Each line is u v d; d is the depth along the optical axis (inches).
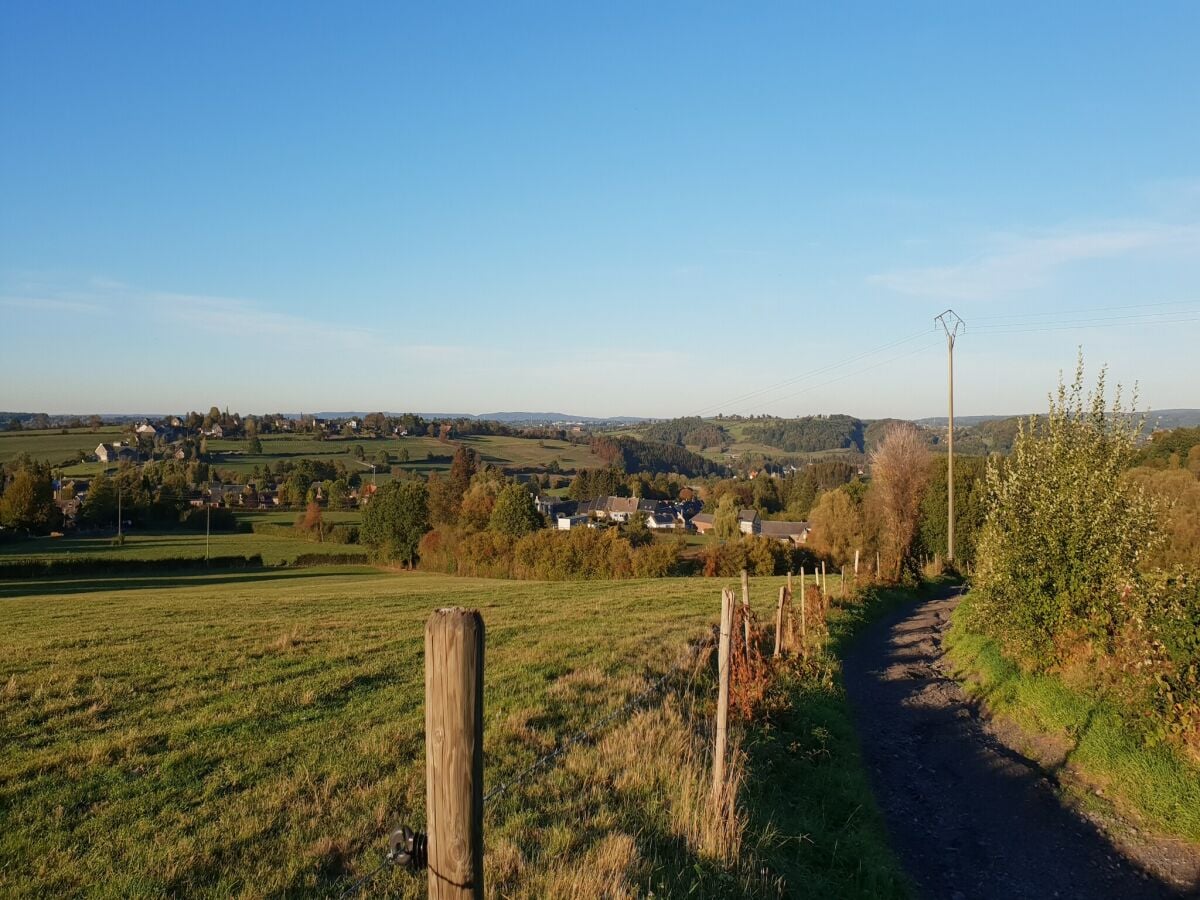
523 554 2402.8
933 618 1100.5
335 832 287.7
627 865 240.5
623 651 672.4
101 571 2532.0
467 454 5777.6
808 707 498.6
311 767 363.6
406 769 355.6
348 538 3528.5
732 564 2124.8
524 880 230.7
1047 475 658.2
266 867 260.2
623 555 2255.2
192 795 332.2
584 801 305.1
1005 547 663.1
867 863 304.0
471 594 1498.5
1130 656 466.9
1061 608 585.6
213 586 2085.4
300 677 579.5
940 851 346.0
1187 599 430.6
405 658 666.8
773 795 347.9
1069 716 505.7
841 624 915.4
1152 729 431.2
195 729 434.6
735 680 450.6
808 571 2194.9
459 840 116.1
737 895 240.2
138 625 967.6
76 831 295.7
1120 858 340.2
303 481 5113.2
